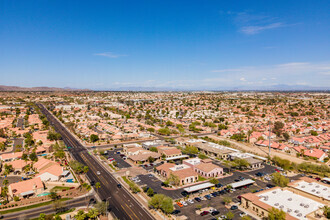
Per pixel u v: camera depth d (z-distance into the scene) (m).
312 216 81.12
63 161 154.88
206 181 121.69
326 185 105.69
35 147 177.62
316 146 198.38
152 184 117.38
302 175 131.38
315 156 162.25
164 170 128.38
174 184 117.06
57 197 102.44
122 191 108.94
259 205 87.38
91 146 197.00
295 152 177.00
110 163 151.25
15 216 86.38
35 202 97.75
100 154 169.50
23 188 104.19
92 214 84.00
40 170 131.12
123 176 128.12
